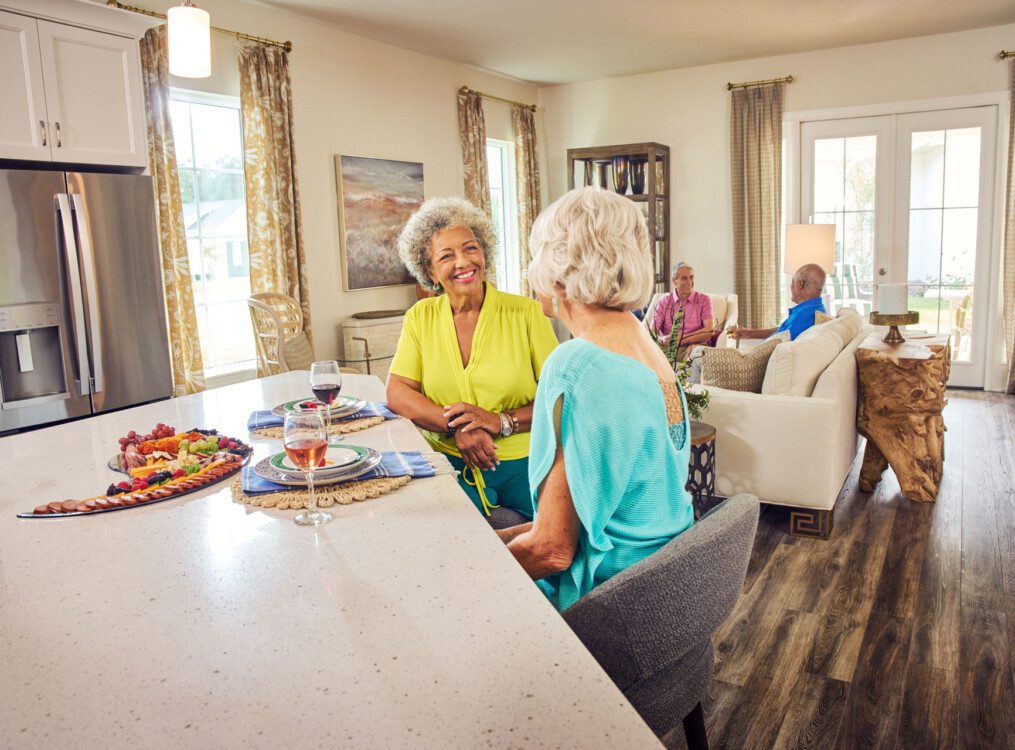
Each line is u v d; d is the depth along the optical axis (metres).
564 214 1.25
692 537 1.13
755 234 7.17
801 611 2.79
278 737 0.71
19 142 3.34
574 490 1.17
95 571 1.11
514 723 0.72
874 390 3.93
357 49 5.94
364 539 1.20
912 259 6.85
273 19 5.24
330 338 5.83
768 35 6.27
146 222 3.76
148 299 3.77
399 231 6.34
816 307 5.32
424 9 5.33
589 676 0.79
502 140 7.70
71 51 3.52
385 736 0.70
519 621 0.91
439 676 0.80
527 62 6.99
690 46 6.56
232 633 0.91
